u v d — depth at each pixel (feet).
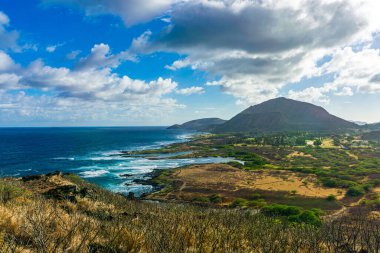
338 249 27.37
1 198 33.63
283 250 26.61
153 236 21.75
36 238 17.97
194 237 24.89
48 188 65.10
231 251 23.38
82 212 41.37
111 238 22.66
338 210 143.43
